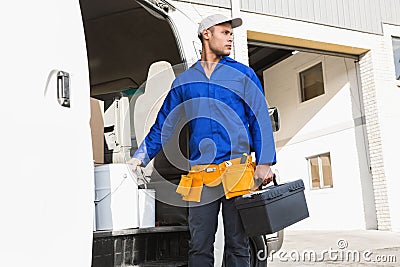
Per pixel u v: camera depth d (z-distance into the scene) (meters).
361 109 9.54
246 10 7.85
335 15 8.91
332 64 10.14
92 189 1.61
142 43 3.51
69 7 1.61
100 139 3.14
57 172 1.45
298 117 10.96
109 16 3.34
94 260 2.35
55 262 1.41
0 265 1.24
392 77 9.48
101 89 3.76
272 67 11.75
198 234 2.47
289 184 2.52
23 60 1.38
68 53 1.57
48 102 1.45
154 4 2.73
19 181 1.32
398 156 9.34
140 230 2.49
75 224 1.50
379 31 9.42
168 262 2.67
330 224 10.13
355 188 9.66
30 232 1.33
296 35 8.38
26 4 1.42
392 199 9.17
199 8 7.17
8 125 1.30
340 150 10.01
